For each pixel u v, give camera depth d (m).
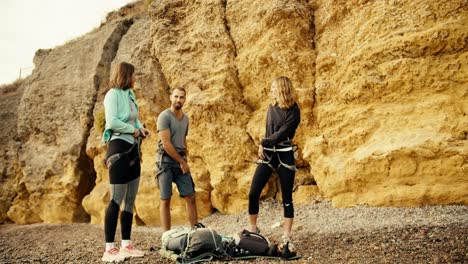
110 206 4.86
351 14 7.80
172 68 9.73
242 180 8.14
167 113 5.47
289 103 4.69
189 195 5.57
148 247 5.83
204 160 8.87
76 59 14.38
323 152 7.36
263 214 7.56
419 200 5.95
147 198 9.55
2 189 14.98
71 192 12.41
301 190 7.80
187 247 4.48
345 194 6.83
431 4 6.62
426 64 6.41
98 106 12.72
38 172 13.32
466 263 3.46
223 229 7.38
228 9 9.65
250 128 8.48
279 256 4.40
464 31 6.19
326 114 7.52
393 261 3.74
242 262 4.29
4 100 17.92
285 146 4.70
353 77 7.18
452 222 5.02
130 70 5.09
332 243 4.79
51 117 13.80
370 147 6.54
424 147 5.92
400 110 6.50
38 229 11.34
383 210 6.14
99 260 5.02
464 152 5.64
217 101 8.67
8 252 7.11
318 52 8.16
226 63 9.09
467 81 6.16
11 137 15.77
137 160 4.97
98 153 11.75
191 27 10.05
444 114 6.10
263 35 8.67
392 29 6.89
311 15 8.61
